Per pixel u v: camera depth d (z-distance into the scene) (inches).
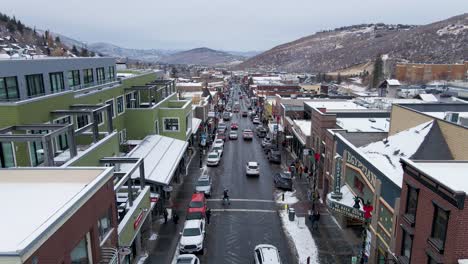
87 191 464.8
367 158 812.0
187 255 770.2
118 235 614.5
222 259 826.8
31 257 333.4
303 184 1370.6
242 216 1067.9
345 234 943.7
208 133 2327.8
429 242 503.8
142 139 1449.3
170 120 1537.9
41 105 794.2
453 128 742.5
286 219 1044.5
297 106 2178.9
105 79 1366.9
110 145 906.1
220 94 4345.5
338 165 981.2
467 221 442.6
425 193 521.3
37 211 425.1
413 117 896.9
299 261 815.7
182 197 1221.7
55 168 536.4
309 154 1449.3
